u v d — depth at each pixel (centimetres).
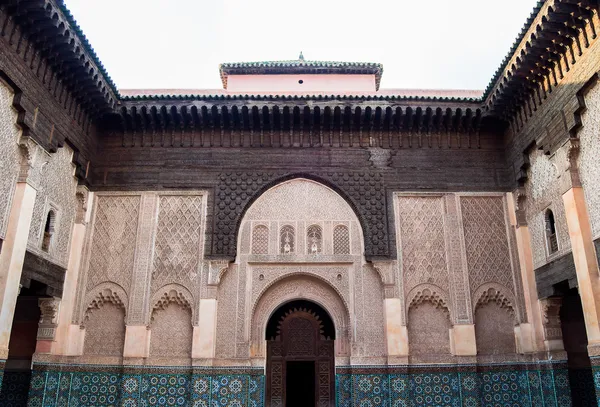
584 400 848
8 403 855
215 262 837
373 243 855
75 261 832
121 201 880
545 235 788
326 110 888
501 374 802
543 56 726
